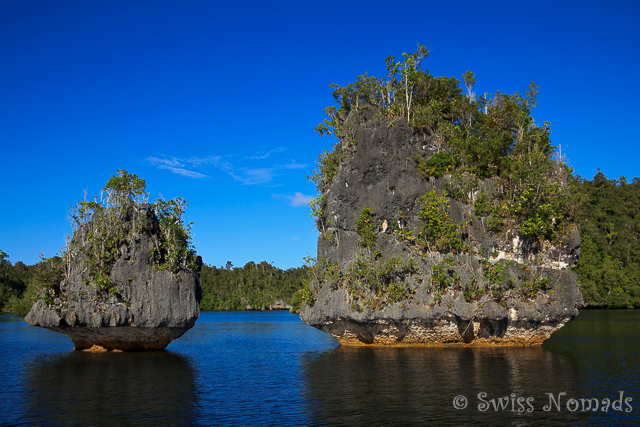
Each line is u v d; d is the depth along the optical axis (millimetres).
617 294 99375
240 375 29953
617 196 122500
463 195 41594
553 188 40094
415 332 39469
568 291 39219
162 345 43125
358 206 43281
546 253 40250
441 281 38219
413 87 47750
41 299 38500
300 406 21609
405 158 42906
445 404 21328
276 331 69812
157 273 39781
